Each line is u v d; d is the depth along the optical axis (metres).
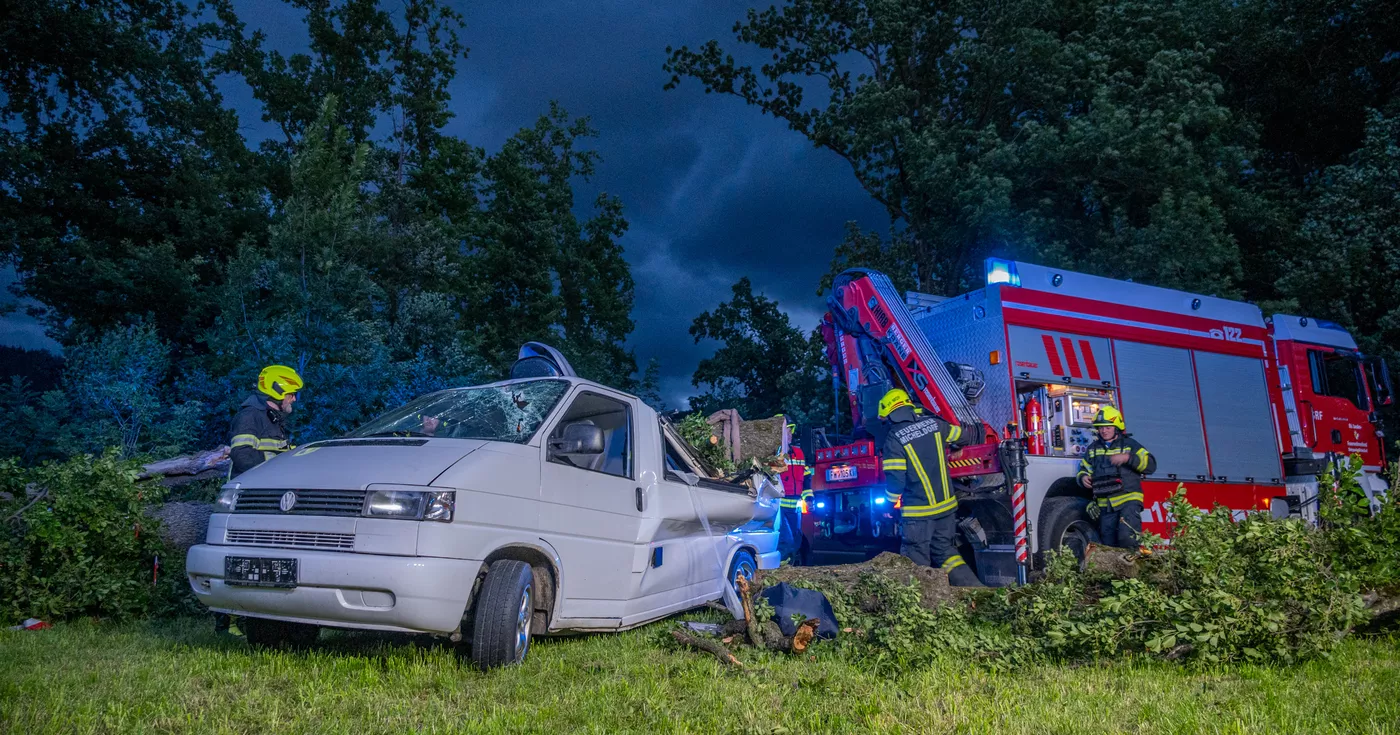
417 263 20.61
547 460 4.86
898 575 5.77
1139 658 4.77
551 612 4.74
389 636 5.46
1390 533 5.45
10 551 6.00
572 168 30.78
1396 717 3.48
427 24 28.70
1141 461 7.99
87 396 10.94
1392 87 23.45
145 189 19.75
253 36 25.42
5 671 4.26
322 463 4.64
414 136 28.81
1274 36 22.42
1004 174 20.80
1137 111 19.86
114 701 3.69
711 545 6.66
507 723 3.48
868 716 3.63
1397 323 17.47
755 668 4.61
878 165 24.78
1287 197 21.47
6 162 16.80
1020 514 7.67
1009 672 4.57
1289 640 4.73
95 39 18.34
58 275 17.20
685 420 9.78
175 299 17.14
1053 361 9.09
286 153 24.59
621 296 32.72
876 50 26.44
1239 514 10.30
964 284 24.20
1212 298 10.73
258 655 4.68
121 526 6.30
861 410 10.20
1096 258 19.36
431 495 4.20
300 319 11.62
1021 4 21.92
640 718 3.62
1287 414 11.45
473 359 14.91
